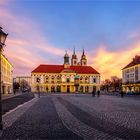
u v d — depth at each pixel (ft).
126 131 40.29
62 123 49.42
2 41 45.11
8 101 136.15
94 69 502.79
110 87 561.84
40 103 117.29
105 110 78.79
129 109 82.43
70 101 136.98
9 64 364.99
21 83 645.51
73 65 531.91
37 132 39.32
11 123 49.26
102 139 34.17
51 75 479.41
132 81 359.87
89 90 486.38
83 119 55.83
